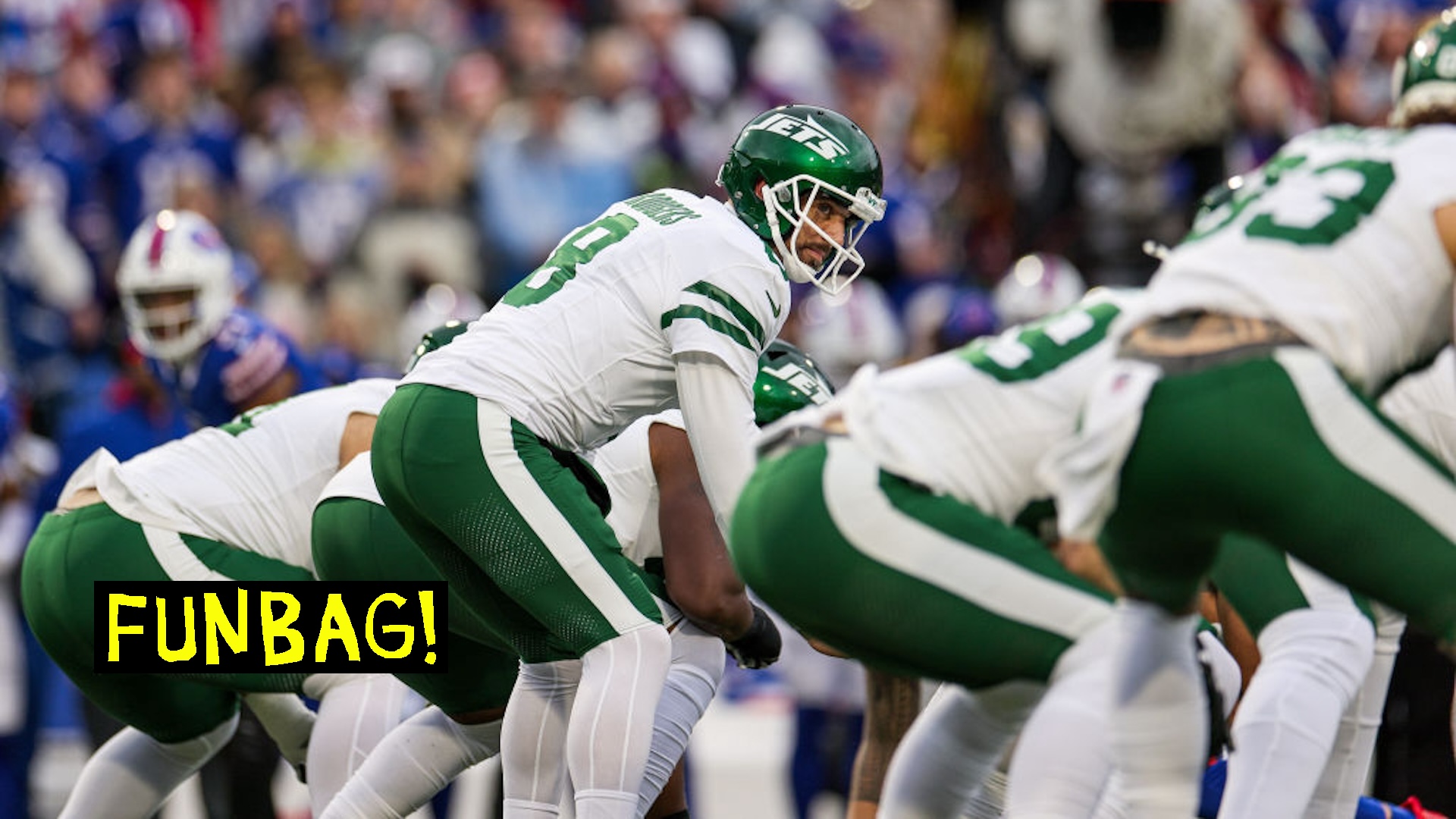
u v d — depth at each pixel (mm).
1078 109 32406
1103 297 13930
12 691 25688
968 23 35625
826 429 13438
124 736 18266
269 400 20250
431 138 40500
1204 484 12430
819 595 13086
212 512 17359
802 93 47094
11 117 39281
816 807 24766
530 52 44062
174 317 20109
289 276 38688
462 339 15641
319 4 46125
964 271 34906
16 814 25781
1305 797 14773
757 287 15359
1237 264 12773
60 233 37469
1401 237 12758
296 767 18781
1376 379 12844
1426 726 19188
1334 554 12406
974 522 13000
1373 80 38812
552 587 15164
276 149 42531
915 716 16328
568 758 15102
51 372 36531
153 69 40219
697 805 25562
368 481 16766
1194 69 31812
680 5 47438
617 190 41438
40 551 17453
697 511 16516
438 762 16766
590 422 15508
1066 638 12969
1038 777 12984
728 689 34344
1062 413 13297
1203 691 13875
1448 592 12219
